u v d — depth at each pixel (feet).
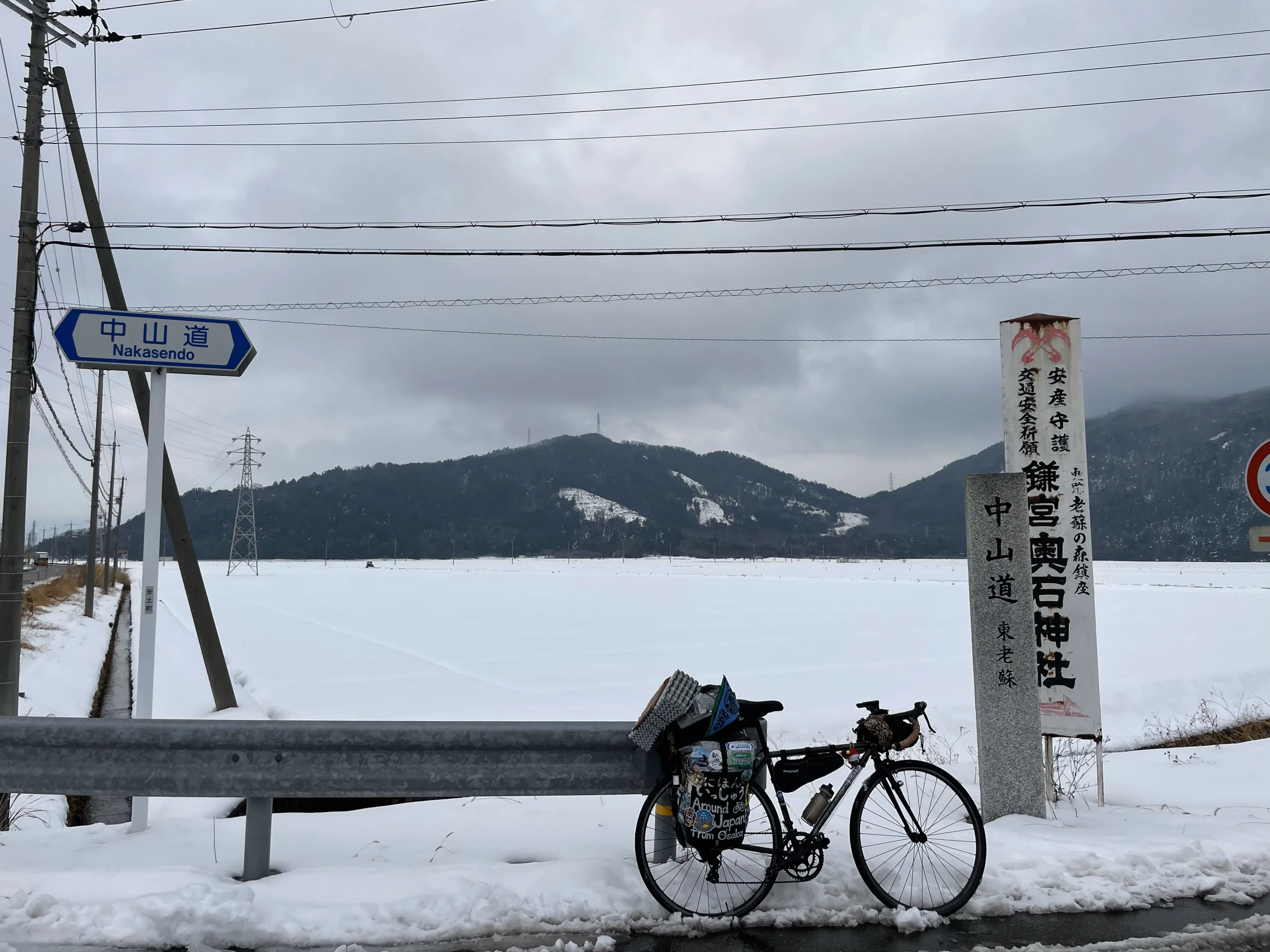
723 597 143.43
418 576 278.87
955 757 29.63
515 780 13.29
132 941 11.50
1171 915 12.97
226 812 26.40
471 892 12.62
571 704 42.80
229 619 104.94
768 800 13.02
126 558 449.89
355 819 16.57
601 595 154.81
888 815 13.70
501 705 42.57
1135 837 15.70
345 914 12.06
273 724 12.99
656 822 13.61
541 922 12.19
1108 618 85.66
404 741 13.06
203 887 12.44
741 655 63.72
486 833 15.75
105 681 64.49
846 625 88.02
